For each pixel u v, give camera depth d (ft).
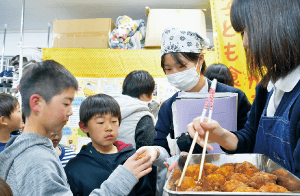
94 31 9.41
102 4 12.00
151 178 3.79
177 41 3.56
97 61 8.83
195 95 3.47
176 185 2.16
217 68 4.81
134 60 8.76
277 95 2.37
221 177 2.15
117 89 8.71
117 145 3.83
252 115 2.93
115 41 9.11
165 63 3.76
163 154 3.31
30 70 2.29
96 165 3.24
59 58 8.87
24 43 16.30
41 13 13.34
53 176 1.99
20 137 2.17
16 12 13.29
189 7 12.13
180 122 3.48
